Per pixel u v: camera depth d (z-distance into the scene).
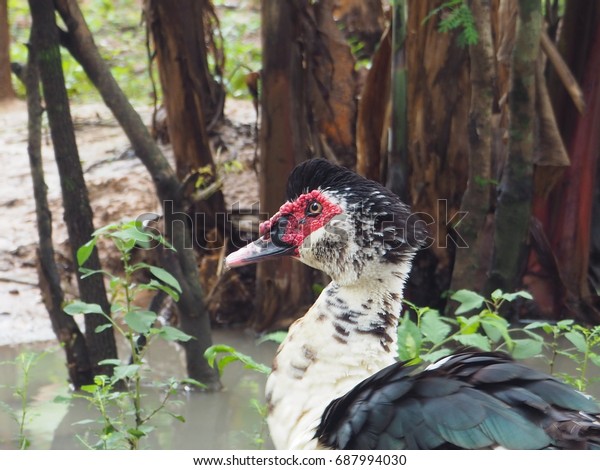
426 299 11.91
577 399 5.18
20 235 12.91
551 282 11.75
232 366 11.07
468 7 10.11
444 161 11.65
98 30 20.61
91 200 13.20
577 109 11.58
